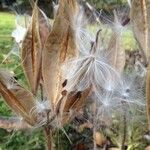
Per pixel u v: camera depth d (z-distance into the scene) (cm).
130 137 71
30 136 93
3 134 96
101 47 47
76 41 43
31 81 47
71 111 44
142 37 39
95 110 47
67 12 42
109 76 43
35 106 45
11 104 45
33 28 46
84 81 43
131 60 60
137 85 47
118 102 45
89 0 98
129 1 42
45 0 138
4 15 262
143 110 47
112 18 50
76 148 81
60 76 43
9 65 129
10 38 179
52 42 43
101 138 80
